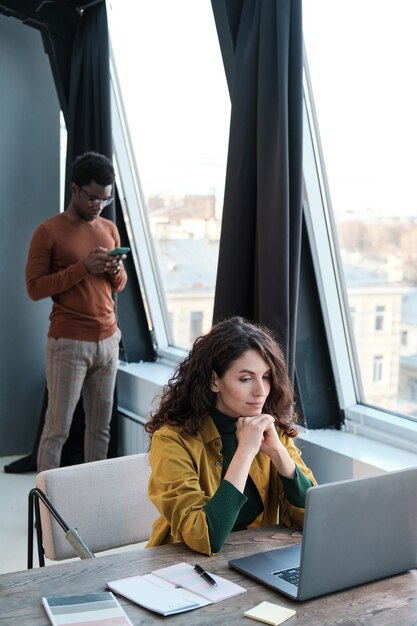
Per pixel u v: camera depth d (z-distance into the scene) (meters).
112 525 2.27
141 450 4.55
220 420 2.13
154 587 1.69
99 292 4.05
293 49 2.86
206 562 1.85
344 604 1.65
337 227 3.29
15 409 5.11
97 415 4.22
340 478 3.07
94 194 3.88
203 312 4.60
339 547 1.68
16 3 4.57
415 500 1.81
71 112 4.68
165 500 2.00
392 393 3.22
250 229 3.13
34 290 3.96
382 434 3.22
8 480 4.68
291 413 2.22
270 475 2.22
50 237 3.97
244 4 3.06
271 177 2.94
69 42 4.78
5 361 5.05
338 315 3.39
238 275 3.15
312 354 3.43
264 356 2.08
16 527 3.93
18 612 1.58
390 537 1.77
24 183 5.01
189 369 2.12
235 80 3.05
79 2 4.52
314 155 3.24
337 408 3.46
